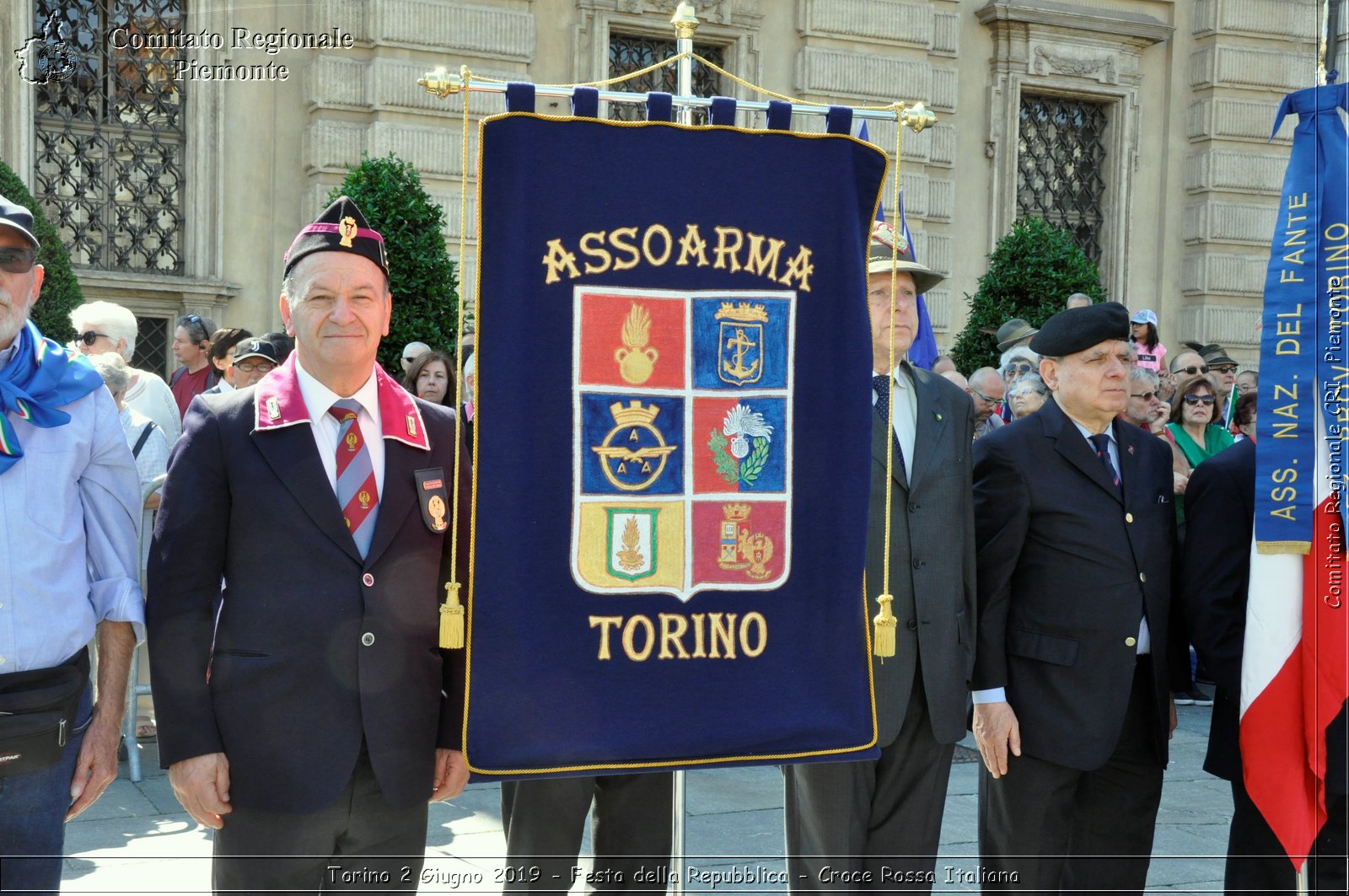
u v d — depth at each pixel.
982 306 13.04
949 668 3.53
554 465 2.91
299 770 2.79
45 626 2.81
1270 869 3.77
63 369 2.93
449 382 6.27
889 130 13.66
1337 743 3.61
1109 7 14.96
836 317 3.08
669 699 2.97
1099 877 3.84
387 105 11.45
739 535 3.03
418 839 2.99
